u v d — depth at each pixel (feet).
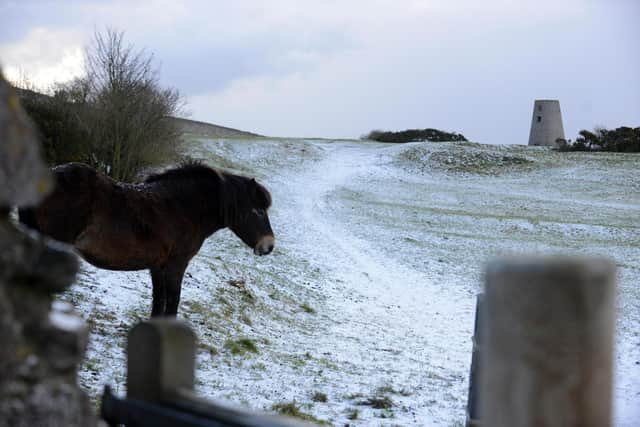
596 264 5.50
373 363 43.39
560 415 5.44
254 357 38.96
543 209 145.28
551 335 5.45
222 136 252.42
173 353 8.34
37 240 6.98
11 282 6.73
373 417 29.35
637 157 216.13
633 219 132.77
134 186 28.09
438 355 48.96
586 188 175.83
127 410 8.30
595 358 5.40
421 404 33.14
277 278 68.74
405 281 83.15
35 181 6.70
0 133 6.35
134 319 39.17
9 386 6.34
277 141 242.78
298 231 109.70
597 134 253.44
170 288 28.89
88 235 26.17
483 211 142.82
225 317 48.01
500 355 5.79
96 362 29.14
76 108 99.50
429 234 115.14
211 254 76.38
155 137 106.93
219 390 29.89
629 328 60.18
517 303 5.62
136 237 27.20
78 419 6.70
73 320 7.12
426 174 200.54
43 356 6.68
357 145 263.49
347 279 79.56
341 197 154.51
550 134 284.41
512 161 214.28
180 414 7.81
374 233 114.01
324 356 43.65
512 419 5.69
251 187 29.86
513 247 107.14
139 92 102.37
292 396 31.19
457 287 81.61
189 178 29.27
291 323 54.08
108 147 101.96
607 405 5.52
